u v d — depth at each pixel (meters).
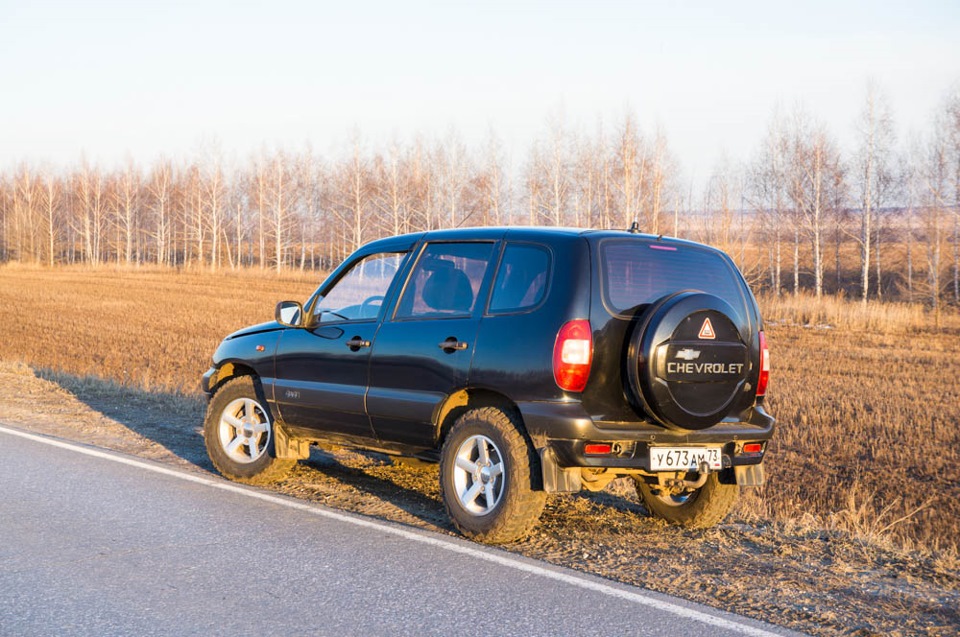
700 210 73.44
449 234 6.32
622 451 5.46
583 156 65.00
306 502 6.63
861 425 14.33
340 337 6.65
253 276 77.50
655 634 4.09
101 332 29.62
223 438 7.48
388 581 4.80
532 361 5.46
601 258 5.56
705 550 5.68
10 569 4.90
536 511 5.53
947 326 36.34
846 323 36.94
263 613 4.28
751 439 5.82
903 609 4.61
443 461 5.87
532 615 4.31
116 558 5.14
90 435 9.50
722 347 5.59
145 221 118.56
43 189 124.19
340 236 89.19
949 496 9.99
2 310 38.94
